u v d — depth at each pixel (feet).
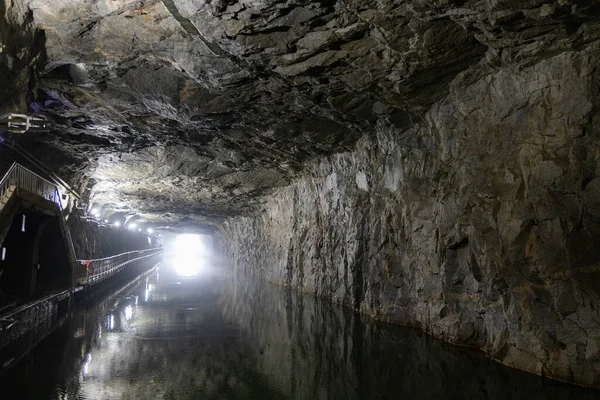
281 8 23.15
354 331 38.88
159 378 27.37
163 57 29.60
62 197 57.31
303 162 56.39
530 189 25.41
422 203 36.60
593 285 21.91
